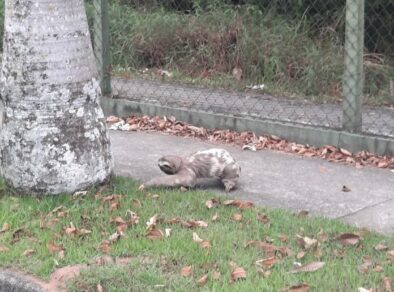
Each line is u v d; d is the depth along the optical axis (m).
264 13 11.70
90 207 6.79
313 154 8.12
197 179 7.38
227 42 11.10
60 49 6.85
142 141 8.59
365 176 7.62
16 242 6.38
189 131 8.83
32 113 6.89
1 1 12.00
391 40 11.05
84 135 6.98
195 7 12.05
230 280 5.91
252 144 8.40
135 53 11.49
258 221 6.64
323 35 11.14
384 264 6.07
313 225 6.59
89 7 11.38
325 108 9.59
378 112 9.55
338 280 5.90
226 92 10.27
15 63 6.88
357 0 7.92
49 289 5.90
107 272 5.95
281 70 10.60
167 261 6.10
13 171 6.99
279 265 6.06
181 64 11.24
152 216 6.66
